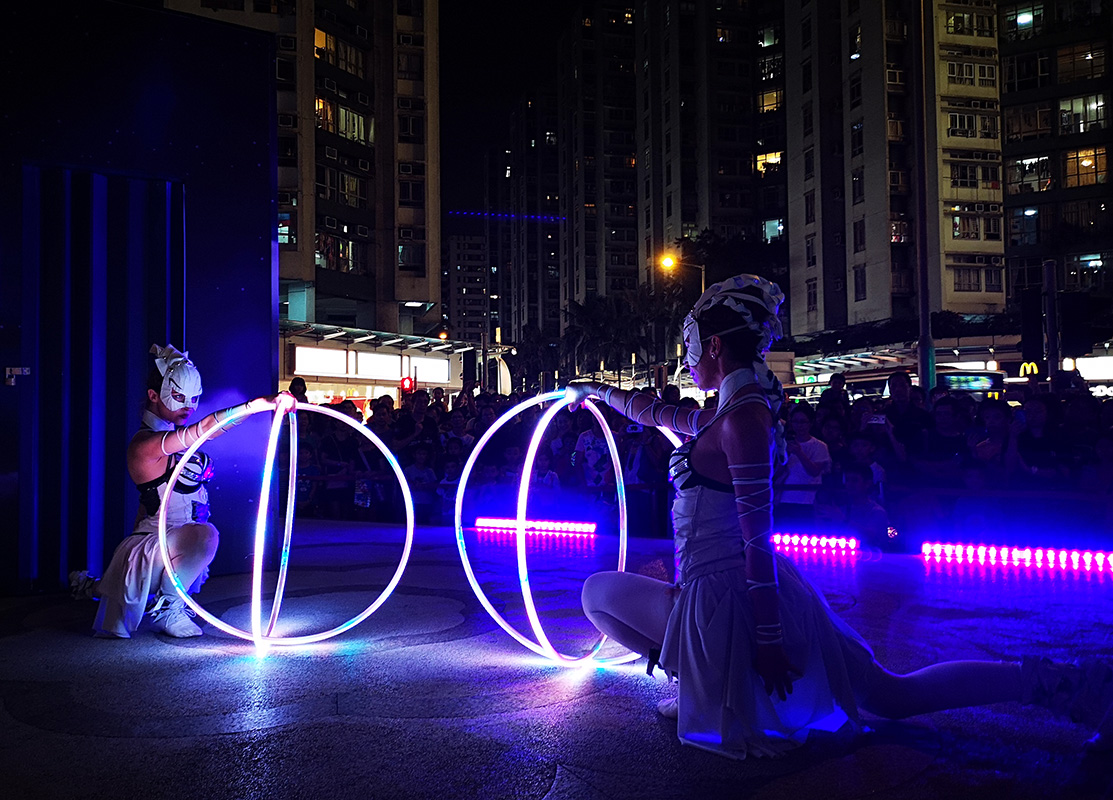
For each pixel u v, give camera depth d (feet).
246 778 9.16
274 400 15.35
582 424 37.45
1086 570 23.02
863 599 18.84
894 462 27.73
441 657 14.42
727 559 9.60
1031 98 187.42
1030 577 21.81
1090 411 26.09
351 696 12.17
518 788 8.83
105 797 8.69
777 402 9.68
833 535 26.63
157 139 21.99
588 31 377.09
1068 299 46.80
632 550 28.35
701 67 272.72
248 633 16.01
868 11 198.59
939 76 187.21
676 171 279.28
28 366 20.25
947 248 186.60
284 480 34.30
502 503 35.68
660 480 33.45
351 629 16.62
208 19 22.80
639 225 315.37
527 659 14.26
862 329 184.96
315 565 24.58
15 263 20.11
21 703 11.94
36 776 9.25
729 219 270.05
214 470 22.65
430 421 39.75
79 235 20.99
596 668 13.65
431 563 25.16
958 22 187.83
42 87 20.56
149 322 21.89
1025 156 188.34
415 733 10.57
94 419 20.94
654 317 258.98
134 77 21.74
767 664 9.01
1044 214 186.70
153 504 16.11
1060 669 9.59
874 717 10.86
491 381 297.74
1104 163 181.88
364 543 29.63
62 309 20.61
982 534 25.91
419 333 218.79
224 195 22.95
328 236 181.78
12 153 20.16
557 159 564.71
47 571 20.33
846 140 208.54
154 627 16.84
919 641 14.87
